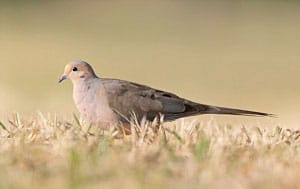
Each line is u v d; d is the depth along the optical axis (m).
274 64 27.33
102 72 25.56
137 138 9.47
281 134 9.75
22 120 10.27
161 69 26.41
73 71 10.60
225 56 28.84
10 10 35.41
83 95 10.50
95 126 10.45
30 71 24.89
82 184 7.63
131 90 10.51
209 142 8.94
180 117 10.71
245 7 36.75
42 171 8.06
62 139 9.23
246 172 8.09
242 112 10.75
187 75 25.30
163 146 8.86
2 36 30.86
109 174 7.90
